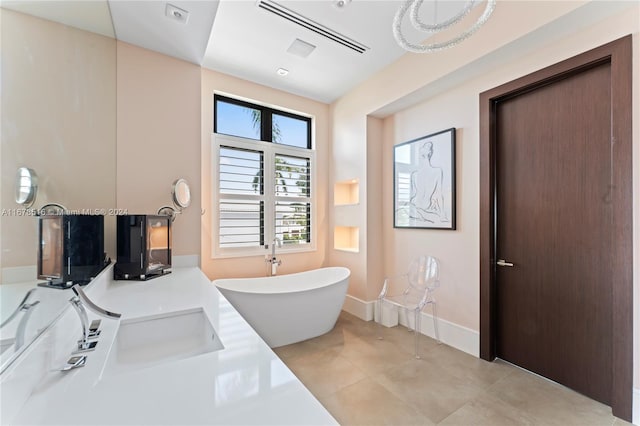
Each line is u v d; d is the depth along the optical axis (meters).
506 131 2.33
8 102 0.96
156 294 1.57
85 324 0.94
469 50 2.22
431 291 2.63
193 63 2.47
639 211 1.59
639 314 1.59
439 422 1.64
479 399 1.84
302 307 2.68
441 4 2.12
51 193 1.24
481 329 2.39
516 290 2.26
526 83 2.11
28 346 0.73
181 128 2.40
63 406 0.62
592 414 1.69
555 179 2.03
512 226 2.29
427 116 2.90
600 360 1.81
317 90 3.59
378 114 3.33
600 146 1.81
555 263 2.03
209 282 1.86
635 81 1.60
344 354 2.46
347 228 4.02
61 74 1.38
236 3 2.11
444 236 2.73
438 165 2.76
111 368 0.97
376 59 2.89
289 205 3.70
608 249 1.78
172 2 1.74
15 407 0.63
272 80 3.33
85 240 1.34
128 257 1.91
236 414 0.59
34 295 0.90
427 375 2.13
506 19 1.97
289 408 0.61
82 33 1.59
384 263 3.44
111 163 1.97
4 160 0.89
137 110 2.21
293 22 2.33
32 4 1.16
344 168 3.71
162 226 2.12
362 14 2.23
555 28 1.80
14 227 0.89
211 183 3.13
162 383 0.71
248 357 0.86
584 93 1.88
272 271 3.43
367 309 3.31
